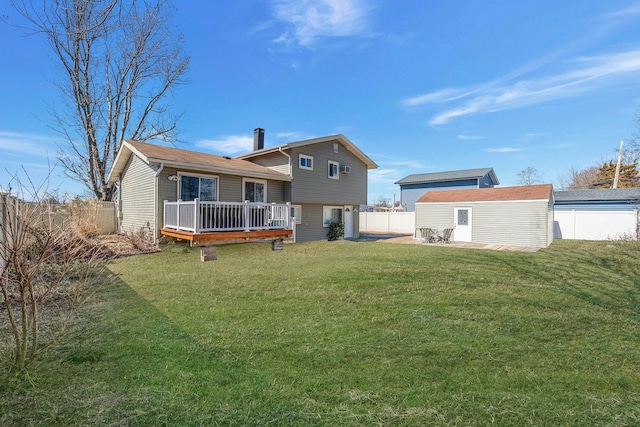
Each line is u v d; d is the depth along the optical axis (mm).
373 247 11875
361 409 2188
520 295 5176
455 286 5656
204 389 2395
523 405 2262
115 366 2709
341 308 4402
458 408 2213
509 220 13844
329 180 16484
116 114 16047
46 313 4023
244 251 10008
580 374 2736
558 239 15898
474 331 3664
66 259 3879
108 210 13961
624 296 5191
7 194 3135
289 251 10227
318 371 2707
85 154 15359
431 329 3701
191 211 8852
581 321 4062
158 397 2275
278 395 2340
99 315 3973
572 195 19891
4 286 2520
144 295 4910
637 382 2609
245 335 3428
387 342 3320
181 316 3986
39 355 2705
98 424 1974
